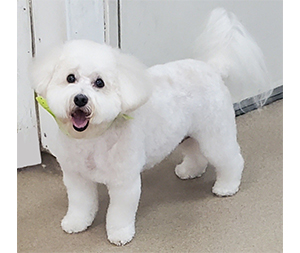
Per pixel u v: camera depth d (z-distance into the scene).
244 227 0.75
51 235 0.73
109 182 0.68
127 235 0.71
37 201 0.82
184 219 0.77
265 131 1.07
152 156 0.72
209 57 0.80
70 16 0.82
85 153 0.66
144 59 0.97
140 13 0.92
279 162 0.94
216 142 0.78
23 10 0.82
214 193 0.83
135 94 0.61
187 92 0.73
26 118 0.88
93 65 0.59
